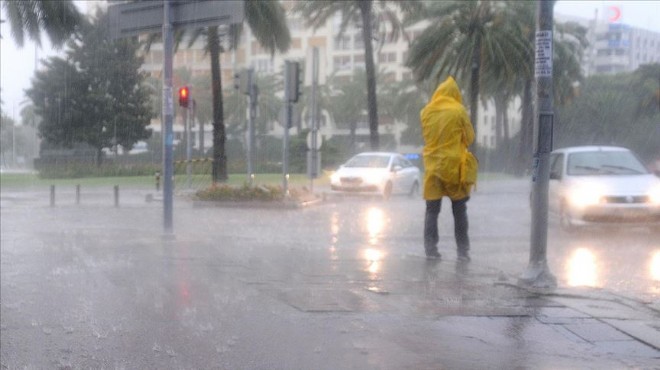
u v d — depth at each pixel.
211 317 8.12
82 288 9.70
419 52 35.44
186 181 32.53
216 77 35.50
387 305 8.56
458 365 6.47
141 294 9.30
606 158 16.20
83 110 52.72
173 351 6.91
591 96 38.41
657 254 12.60
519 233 16.06
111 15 15.21
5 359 6.73
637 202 14.55
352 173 26.77
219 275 10.53
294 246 13.73
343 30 38.00
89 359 6.71
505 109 51.94
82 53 52.31
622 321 7.83
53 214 21.28
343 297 8.99
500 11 35.09
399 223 18.36
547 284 9.38
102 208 23.42
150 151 59.44
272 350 6.92
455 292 9.20
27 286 9.83
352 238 15.29
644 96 35.59
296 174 48.44
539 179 9.35
